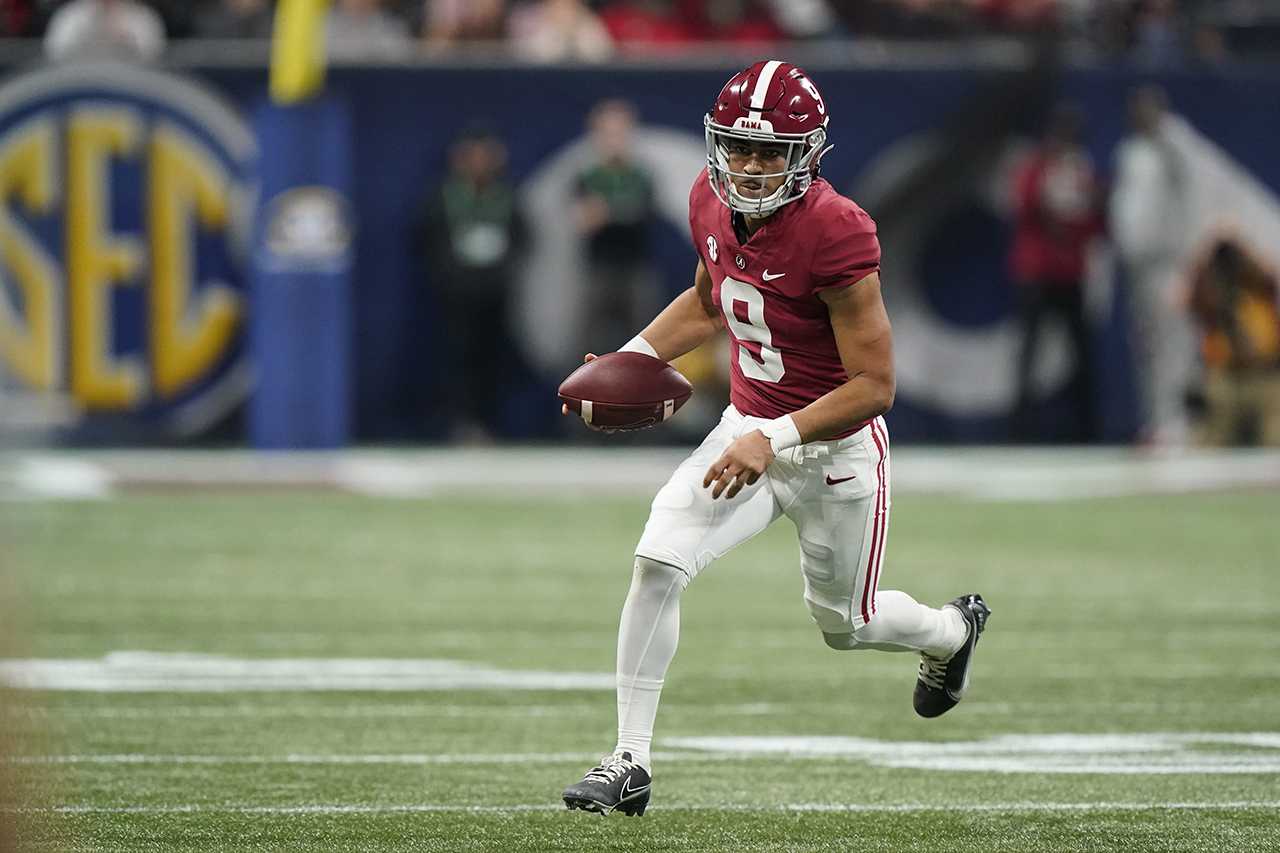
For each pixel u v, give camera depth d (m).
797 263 15.59
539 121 47.91
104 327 45.44
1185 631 27.73
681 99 48.16
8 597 9.26
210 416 46.25
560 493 41.06
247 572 31.45
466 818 16.80
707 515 16.06
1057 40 49.62
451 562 32.78
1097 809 17.33
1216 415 49.12
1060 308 48.81
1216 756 19.78
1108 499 41.44
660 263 48.31
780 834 16.34
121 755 19.25
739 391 16.72
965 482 43.47
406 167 47.66
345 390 46.16
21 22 49.00
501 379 48.09
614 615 28.34
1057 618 28.67
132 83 45.25
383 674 23.89
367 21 49.94
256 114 44.38
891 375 15.70
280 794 17.62
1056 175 47.97
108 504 38.38
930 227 49.31
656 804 17.47
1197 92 49.59
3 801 9.66
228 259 45.94
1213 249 49.31
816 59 50.78
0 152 44.78
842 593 16.91
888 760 19.53
